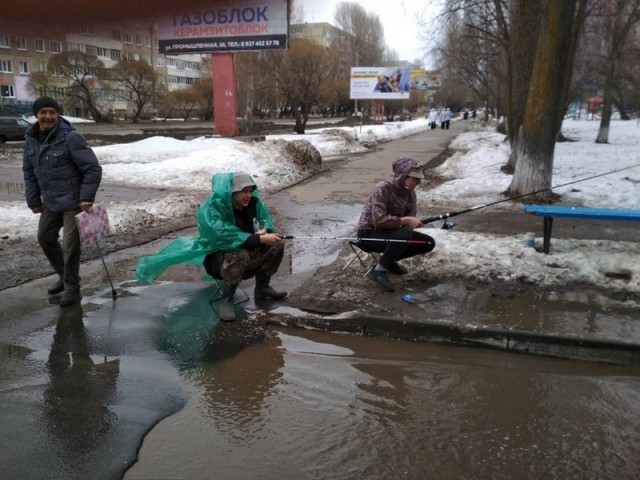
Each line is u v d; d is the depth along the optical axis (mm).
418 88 64688
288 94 33750
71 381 3582
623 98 60000
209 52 23797
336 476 2682
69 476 2629
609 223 7840
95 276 5723
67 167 4781
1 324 4461
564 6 8719
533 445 2936
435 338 4227
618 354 3871
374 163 17484
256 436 3018
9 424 3070
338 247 6797
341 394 3488
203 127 40406
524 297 4789
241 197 4664
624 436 3018
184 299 5059
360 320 4371
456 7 15617
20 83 38438
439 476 2686
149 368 3777
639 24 28859
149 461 2775
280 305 4816
